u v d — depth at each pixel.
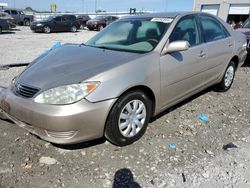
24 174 2.75
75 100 2.77
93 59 3.33
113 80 2.96
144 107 3.38
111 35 4.22
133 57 3.30
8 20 20.14
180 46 3.40
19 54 9.82
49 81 2.97
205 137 3.56
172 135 3.58
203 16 4.61
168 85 3.63
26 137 3.46
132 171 2.82
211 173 2.80
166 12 4.39
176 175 2.76
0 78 6.06
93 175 2.76
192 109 4.49
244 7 27.52
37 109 2.81
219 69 4.88
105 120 2.96
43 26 22.06
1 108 3.35
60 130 2.77
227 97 5.17
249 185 2.62
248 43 7.86
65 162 2.96
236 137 3.57
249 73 7.33
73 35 20.52
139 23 4.14
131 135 3.28
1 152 3.12
